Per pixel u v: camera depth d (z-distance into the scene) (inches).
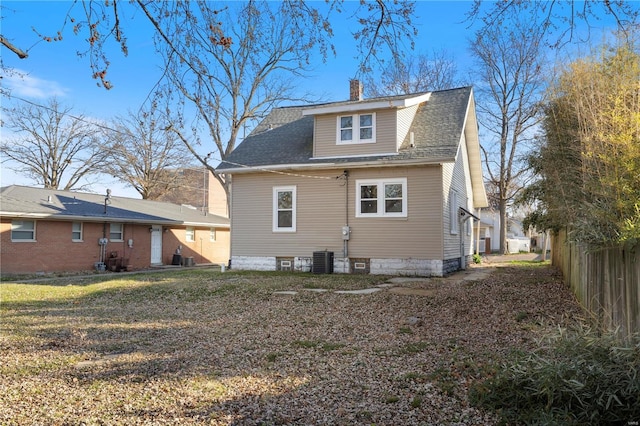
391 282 491.5
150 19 170.4
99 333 285.1
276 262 638.5
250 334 274.8
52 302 414.0
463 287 438.0
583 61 280.7
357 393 172.4
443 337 255.9
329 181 613.0
